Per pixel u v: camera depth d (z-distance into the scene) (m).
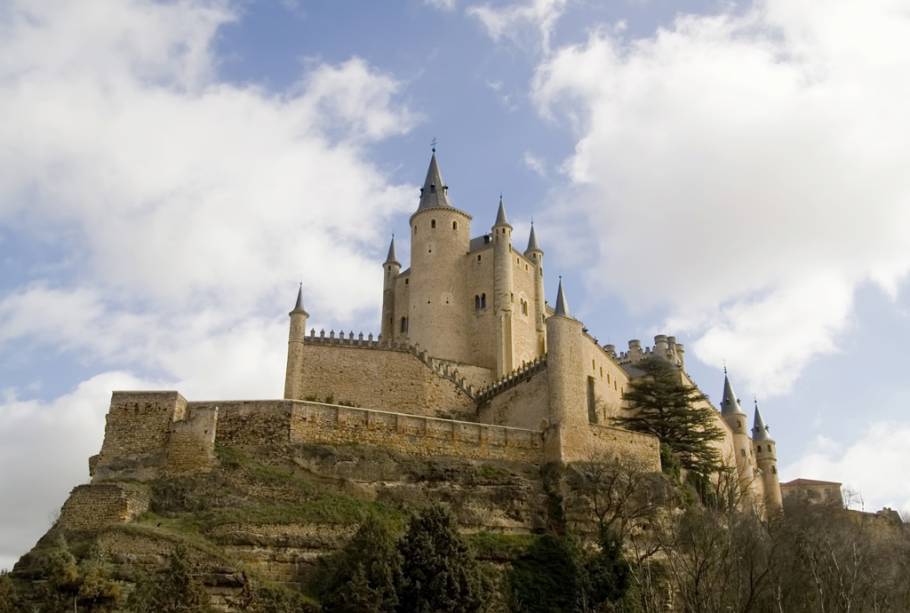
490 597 54.66
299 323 85.31
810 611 58.75
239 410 64.06
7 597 46.59
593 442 72.75
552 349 75.19
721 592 57.28
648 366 96.81
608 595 59.03
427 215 111.50
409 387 85.19
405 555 52.31
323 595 51.38
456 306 107.38
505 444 69.94
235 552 53.72
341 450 63.59
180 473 59.88
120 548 51.16
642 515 66.06
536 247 113.94
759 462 136.75
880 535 85.12
